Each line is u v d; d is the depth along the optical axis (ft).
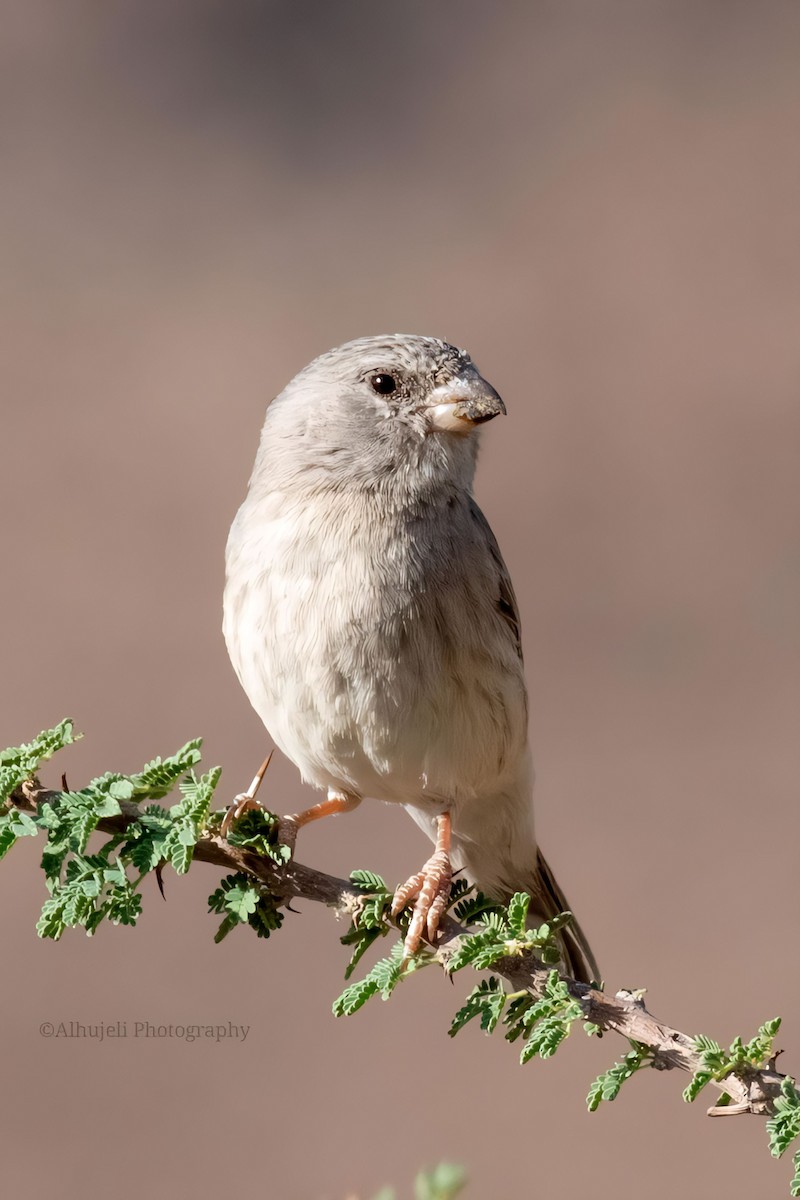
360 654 22.00
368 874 17.99
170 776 17.28
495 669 23.12
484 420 22.56
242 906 17.65
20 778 16.71
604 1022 15.85
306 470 22.85
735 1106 15.20
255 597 22.53
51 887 16.44
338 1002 16.79
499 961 16.66
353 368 22.98
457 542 22.76
